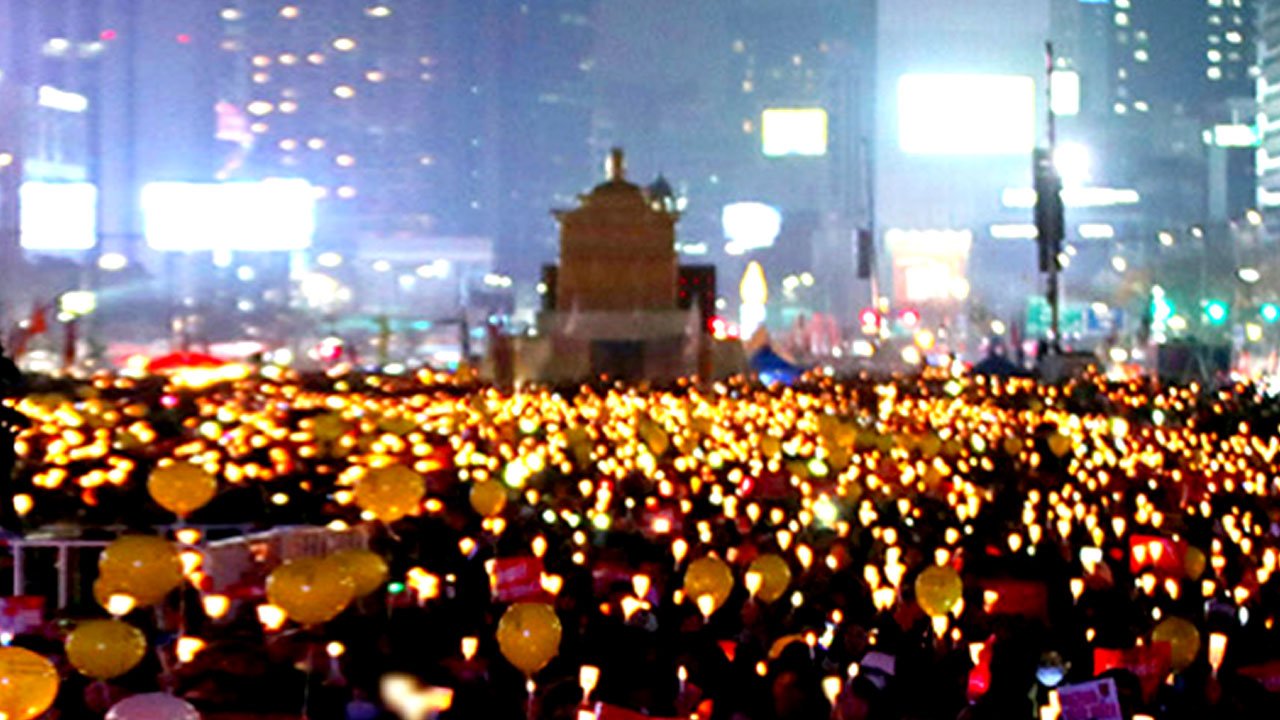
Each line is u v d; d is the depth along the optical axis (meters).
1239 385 71.81
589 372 89.12
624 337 92.44
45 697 10.88
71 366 95.88
